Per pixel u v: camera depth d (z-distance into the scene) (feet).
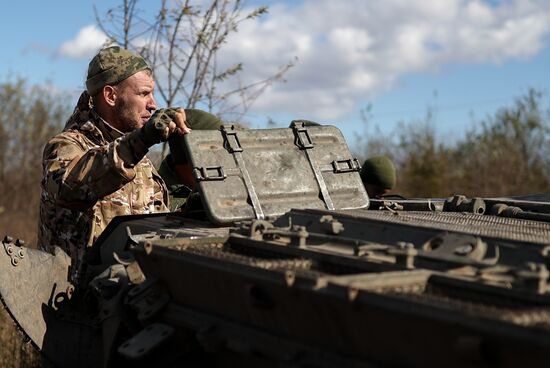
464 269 9.50
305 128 15.16
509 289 8.37
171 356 11.01
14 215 48.49
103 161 13.67
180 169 17.67
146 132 13.50
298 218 12.18
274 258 10.93
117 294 12.16
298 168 14.66
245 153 14.26
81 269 13.96
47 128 64.03
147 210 16.06
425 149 51.29
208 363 11.34
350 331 8.47
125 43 28.89
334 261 10.16
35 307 13.23
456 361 7.55
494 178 51.34
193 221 13.92
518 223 12.80
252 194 13.91
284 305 9.07
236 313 9.97
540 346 6.74
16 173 59.98
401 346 8.03
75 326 13.43
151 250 10.83
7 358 19.21
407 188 50.01
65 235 15.31
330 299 8.36
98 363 13.09
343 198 14.82
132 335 11.95
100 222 15.25
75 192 13.94
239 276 9.47
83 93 16.28
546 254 9.41
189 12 28.91
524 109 54.44
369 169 25.73
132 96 16.01
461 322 7.28
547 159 53.62
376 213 13.29
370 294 8.04
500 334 6.99
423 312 7.57
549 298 8.02
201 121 18.93
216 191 13.67
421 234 10.69
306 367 8.75
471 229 11.22
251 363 10.62
